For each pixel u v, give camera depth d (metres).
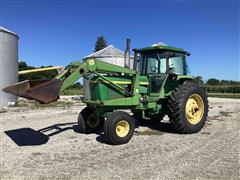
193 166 4.95
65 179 4.39
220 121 9.80
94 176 4.51
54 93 6.15
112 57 17.31
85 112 7.77
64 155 5.68
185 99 7.50
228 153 5.72
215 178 4.40
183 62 8.35
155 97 7.70
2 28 14.97
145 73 8.17
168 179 4.36
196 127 7.68
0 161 5.30
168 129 8.31
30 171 4.75
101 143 6.68
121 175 4.54
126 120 6.68
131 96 7.39
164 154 5.69
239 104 17.12
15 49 15.77
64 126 8.93
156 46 7.85
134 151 5.94
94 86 7.18
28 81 6.59
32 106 14.98
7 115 11.51
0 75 14.72
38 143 6.71
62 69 7.01
